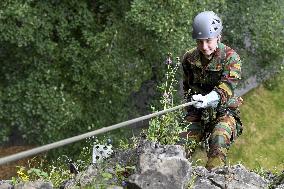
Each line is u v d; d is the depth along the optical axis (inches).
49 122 612.1
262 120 883.4
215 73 204.5
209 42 197.8
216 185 162.4
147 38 639.8
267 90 930.1
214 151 199.2
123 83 647.1
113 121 692.1
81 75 645.9
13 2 554.3
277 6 770.8
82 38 639.1
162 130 183.6
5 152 768.3
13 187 154.6
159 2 571.5
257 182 168.9
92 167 166.1
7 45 635.5
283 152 838.5
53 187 162.4
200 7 597.9
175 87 625.0
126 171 160.9
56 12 620.7
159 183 149.9
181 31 579.5
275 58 808.9
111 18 626.5
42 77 634.8
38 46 609.3
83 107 669.9
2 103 641.6
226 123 204.4
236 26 766.5
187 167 153.2
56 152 642.8
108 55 624.1
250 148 832.9
